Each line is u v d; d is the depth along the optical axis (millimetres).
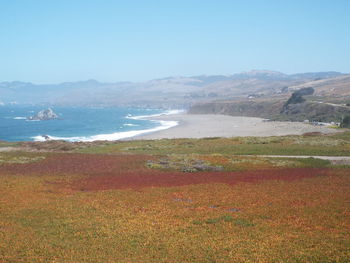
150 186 39562
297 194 34688
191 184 40594
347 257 19266
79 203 31391
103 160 58531
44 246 21188
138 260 19203
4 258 19344
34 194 34938
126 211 28891
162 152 73500
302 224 25453
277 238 22438
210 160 56781
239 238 22656
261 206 30375
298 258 19234
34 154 64375
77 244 21672
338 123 181375
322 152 64938
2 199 32469
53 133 197375
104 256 19734
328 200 32125
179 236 23094
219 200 32625
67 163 55844
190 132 169250
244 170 50500
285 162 54969
